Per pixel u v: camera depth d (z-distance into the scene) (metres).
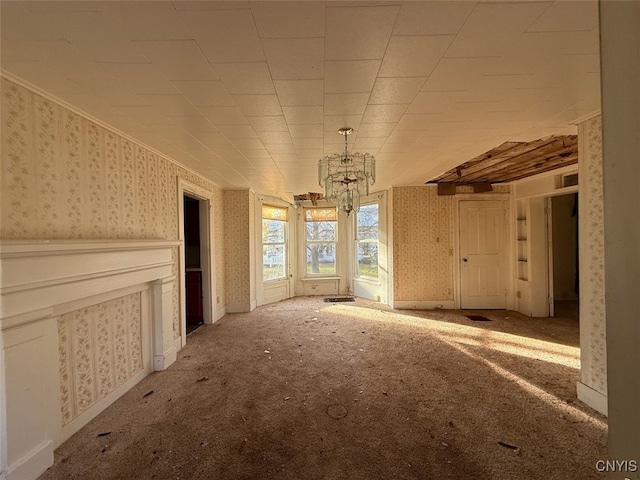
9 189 1.55
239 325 4.31
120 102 1.90
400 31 1.29
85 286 1.94
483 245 5.11
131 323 2.55
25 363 1.55
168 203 3.23
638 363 0.54
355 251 6.49
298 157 3.19
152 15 1.17
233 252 5.11
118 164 2.42
